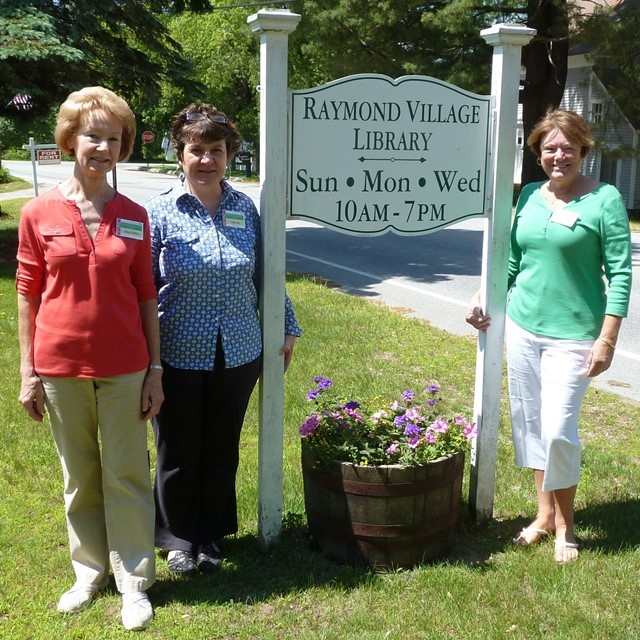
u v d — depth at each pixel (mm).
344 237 16453
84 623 3051
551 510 3725
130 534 3129
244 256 3250
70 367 2926
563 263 3414
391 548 3387
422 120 3562
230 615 3105
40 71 12570
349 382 6180
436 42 18281
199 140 3139
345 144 3479
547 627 3021
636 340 7988
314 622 3064
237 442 3479
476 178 3682
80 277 2873
